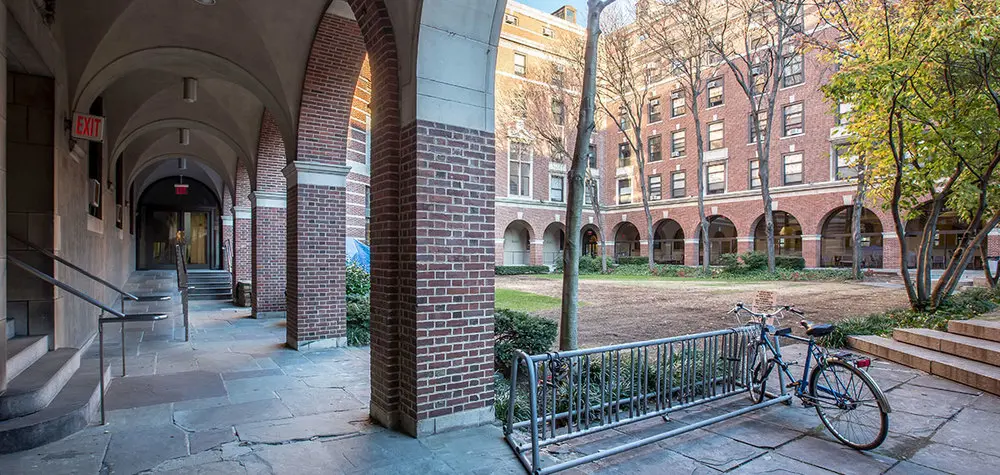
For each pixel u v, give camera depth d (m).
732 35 22.83
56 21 5.93
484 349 4.76
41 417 4.02
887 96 7.74
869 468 3.69
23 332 5.59
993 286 11.87
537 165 34.28
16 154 5.63
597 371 5.75
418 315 4.39
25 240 5.46
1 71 4.00
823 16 9.84
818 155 25.39
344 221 8.56
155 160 15.30
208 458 3.80
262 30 7.46
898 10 7.94
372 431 4.48
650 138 33.66
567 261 5.86
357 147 17.22
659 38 23.17
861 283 19.39
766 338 5.15
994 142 8.32
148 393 5.52
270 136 11.51
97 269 8.99
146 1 6.68
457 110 4.68
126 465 3.63
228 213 19.77
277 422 4.65
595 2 6.04
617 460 3.85
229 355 7.66
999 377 5.42
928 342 6.95
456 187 4.64
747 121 28.41
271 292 11.78
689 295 15.80
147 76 9.44
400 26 4.71
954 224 24.42
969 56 7.64
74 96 6.60
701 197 25.86
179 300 14.82
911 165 9.54
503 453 4.00
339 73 8.17
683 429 4.21
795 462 3.79
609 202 36.50
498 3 4.82
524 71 32.25
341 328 8.45
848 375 4.74
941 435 4.32
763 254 25.39
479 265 4.77
